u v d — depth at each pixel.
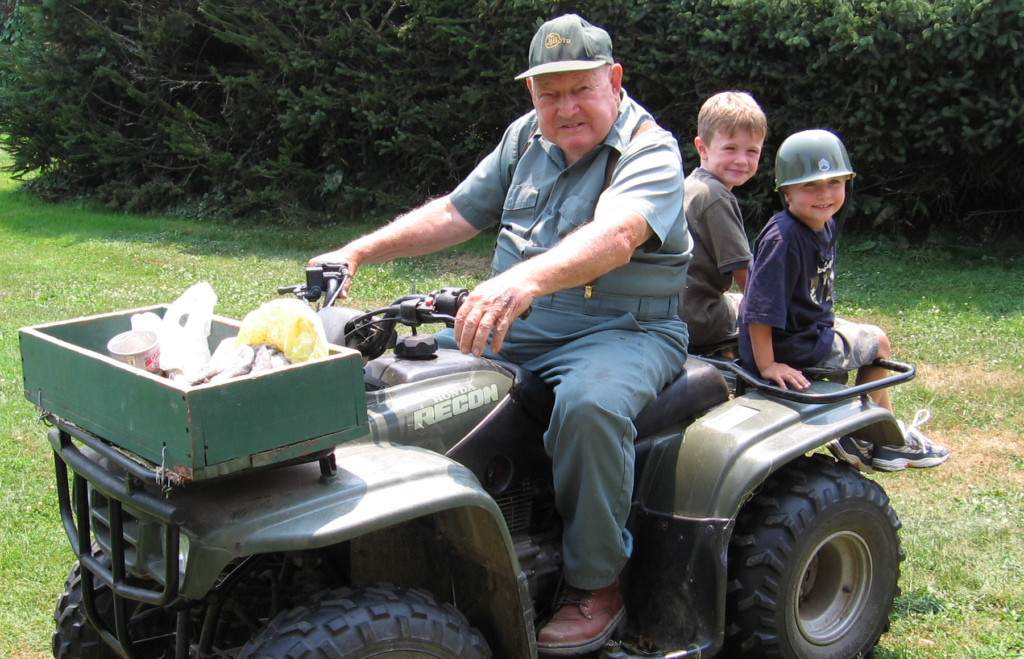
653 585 2.87
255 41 11.84
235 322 2.48
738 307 3.58
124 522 2.34
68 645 2.75
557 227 3.04
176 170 13.55
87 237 11.47
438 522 2.51
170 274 9.38
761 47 9.45
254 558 2.51
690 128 10.27
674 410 2.99
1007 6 8.28
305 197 12.50
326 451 2.16
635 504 2.93
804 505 2.94
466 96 10.63
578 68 2.83
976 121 8.94
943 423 5.44
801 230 3.22
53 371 2.30
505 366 2.84
